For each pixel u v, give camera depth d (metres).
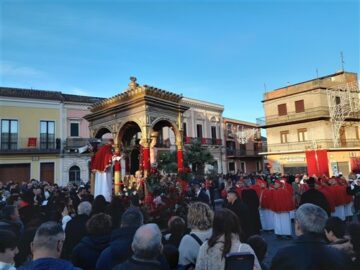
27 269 2.28
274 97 35.34
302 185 12.30
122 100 9.59
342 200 11.61
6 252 2.78
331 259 2.43
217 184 19.64
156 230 2.61
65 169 28.45
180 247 3.47
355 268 2.69
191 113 36.06
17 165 26.67
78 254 3.50
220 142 38.75
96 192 9.20
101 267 3.16
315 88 31.94
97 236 3.63
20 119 27.20
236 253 2.51
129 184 9.58
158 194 7.94
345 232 3.28
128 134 11.48
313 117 31.28
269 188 10.89
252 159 43.41
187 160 26.14
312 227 2.56
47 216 6.58
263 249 3.76
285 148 33.81
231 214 2.90
